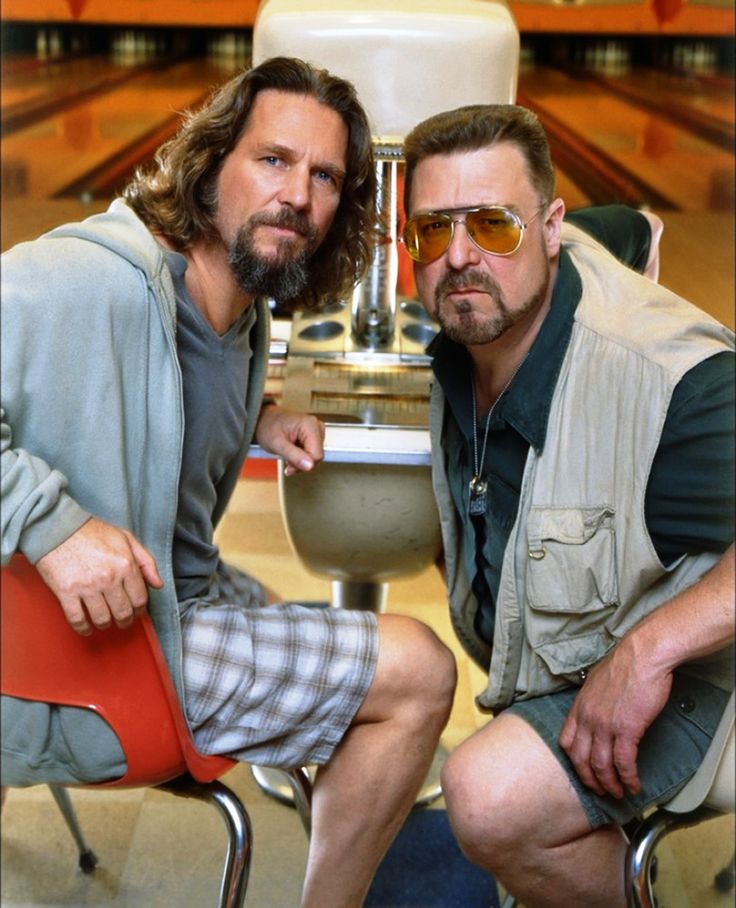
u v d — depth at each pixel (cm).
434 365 134
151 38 1003
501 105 124
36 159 586
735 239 463
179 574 129
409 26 137
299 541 165
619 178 583
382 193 152
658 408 117
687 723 123
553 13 871
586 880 125
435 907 154
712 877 156
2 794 140
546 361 124
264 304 139
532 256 121
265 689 122
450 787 122
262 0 151
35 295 103
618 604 123
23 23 937
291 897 153
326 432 142
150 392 113
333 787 128
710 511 117
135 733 112
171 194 125
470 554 137
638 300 126
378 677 125
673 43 1026
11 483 100
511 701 136
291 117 121
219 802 120
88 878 155
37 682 110
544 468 124
